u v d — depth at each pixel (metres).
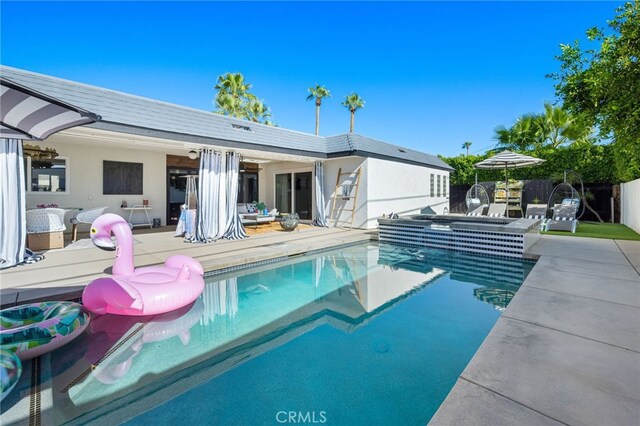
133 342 3.51
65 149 9.87
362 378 2.85
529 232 7.58
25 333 2.88
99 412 2.42
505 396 2.08
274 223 13.53
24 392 2.62
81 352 3.26
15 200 5.60
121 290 3.82
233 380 2.83
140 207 11.14
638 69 4.95
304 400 2.55
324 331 3.83
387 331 3.81
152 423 2.31
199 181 8.62
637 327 3.11
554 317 3.36
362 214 11.98
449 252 8.52
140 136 7.63
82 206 10.24
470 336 3.67
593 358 2.55
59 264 5.69
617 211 13.47
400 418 2.33
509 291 5.34
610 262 5.87
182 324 4.01
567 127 19.20
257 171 15.43
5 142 5.52
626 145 5.89
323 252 8.47
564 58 6.59
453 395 2.10
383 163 12.77
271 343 3.53
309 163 13.65
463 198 19.39
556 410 1.94
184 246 7.84
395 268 6.99
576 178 14.41
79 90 6.80
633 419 1.87
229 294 5.24
